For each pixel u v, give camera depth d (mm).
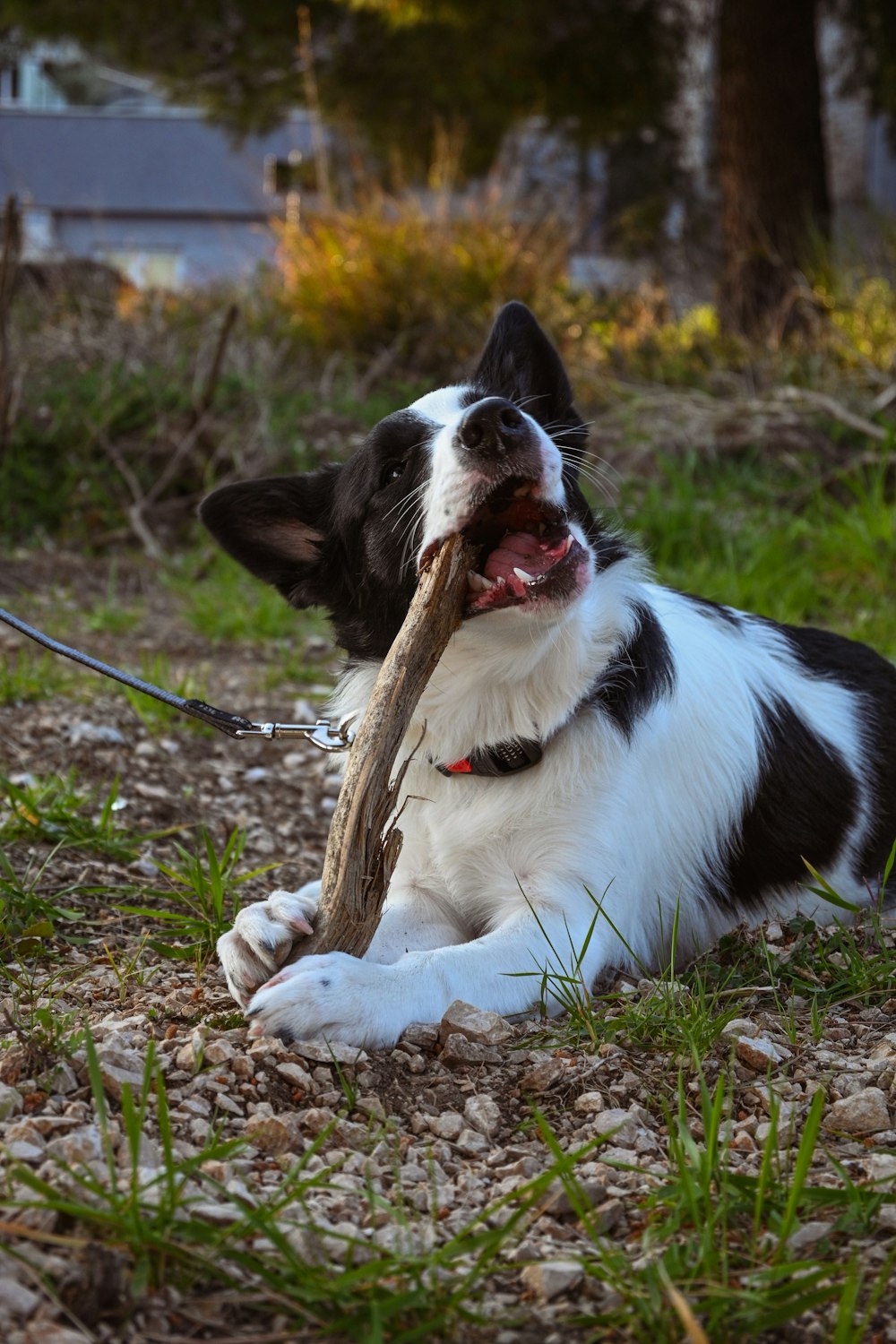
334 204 13156
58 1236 1861
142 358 10391
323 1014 2545
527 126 15586
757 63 12016
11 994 2859
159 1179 1921
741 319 12039
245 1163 2133
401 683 2652
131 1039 2514
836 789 3742
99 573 8336
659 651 3412
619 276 15398
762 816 3590
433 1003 2691
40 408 9578
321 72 14422
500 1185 2154
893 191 22688
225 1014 2695
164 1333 1731
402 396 10961
